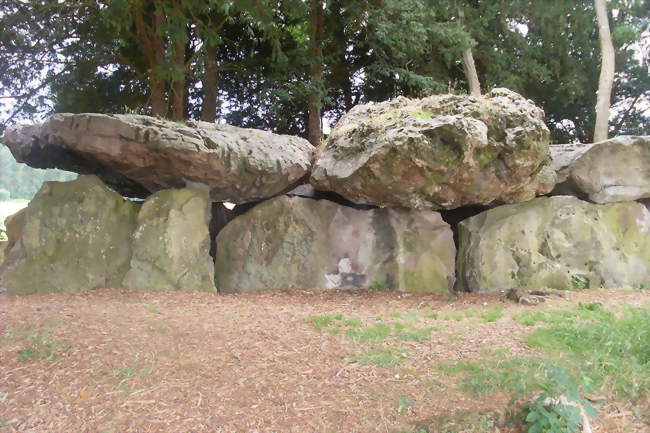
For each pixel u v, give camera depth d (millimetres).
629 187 8820
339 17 15320
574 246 8516
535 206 8734
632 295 7566
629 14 16297
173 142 7328
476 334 5297
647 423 3480
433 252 8609
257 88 15930
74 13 12500
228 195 8719
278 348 4734
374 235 8727
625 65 18000
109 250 7898
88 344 4598
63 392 3736
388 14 14500
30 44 12383
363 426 3369
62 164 8586
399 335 5195
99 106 15219
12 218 8578
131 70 15086
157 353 4484
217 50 15328
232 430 3297
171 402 3631
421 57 16031
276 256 8539
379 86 17766
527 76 17031
